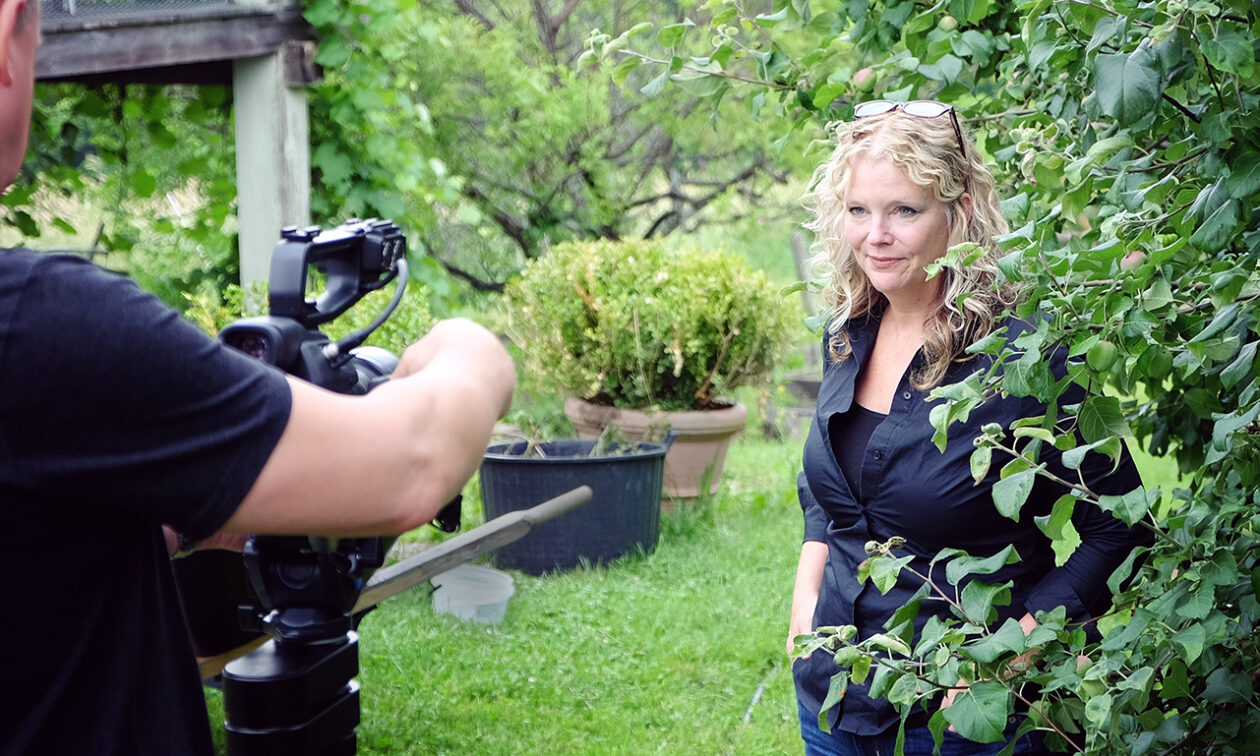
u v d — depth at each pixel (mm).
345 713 1636
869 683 2123
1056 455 1985
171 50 5539
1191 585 1719
